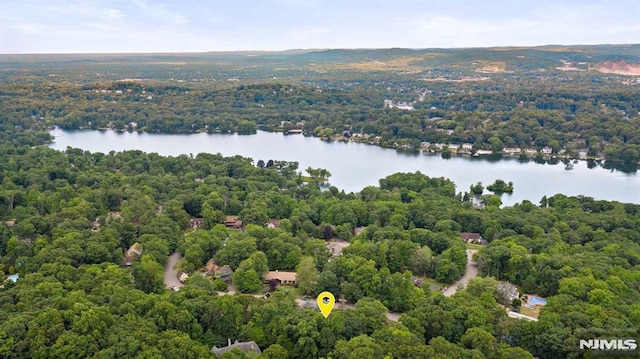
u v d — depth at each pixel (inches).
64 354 4921.3
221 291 7396.7
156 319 5575.8
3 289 6540.4
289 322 5674.2
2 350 4940.9
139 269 7086.6
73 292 6043.3
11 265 7598.4
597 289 6491.1
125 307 5708.7
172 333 5300.2
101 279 6747.1
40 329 5147.6
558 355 5506.9
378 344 5231.3
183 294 6127.0
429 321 5802.2
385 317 6023.6
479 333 5438.0
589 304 6131.9
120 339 5108.3
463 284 7790.4
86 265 7288.4
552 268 7549.2
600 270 7214.6
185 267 7795.3
